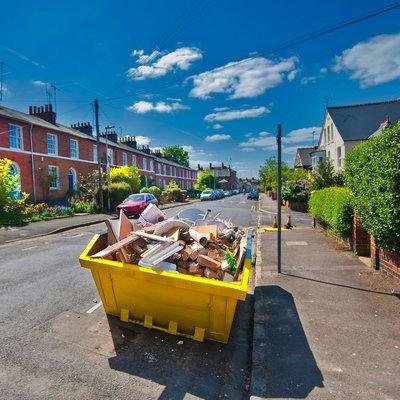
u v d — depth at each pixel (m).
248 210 25.91
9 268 7.61
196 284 3.65
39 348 3.90
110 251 4.05
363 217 6.98
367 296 5.35
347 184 8.09
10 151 22.56
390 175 5.27
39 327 4.44
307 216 20.55
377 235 6.12
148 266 3.89
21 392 3.10
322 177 22.17
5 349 3.87
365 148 6.52
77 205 22.48
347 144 28.70
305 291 5.64
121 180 30.61
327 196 10.90
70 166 28.84
